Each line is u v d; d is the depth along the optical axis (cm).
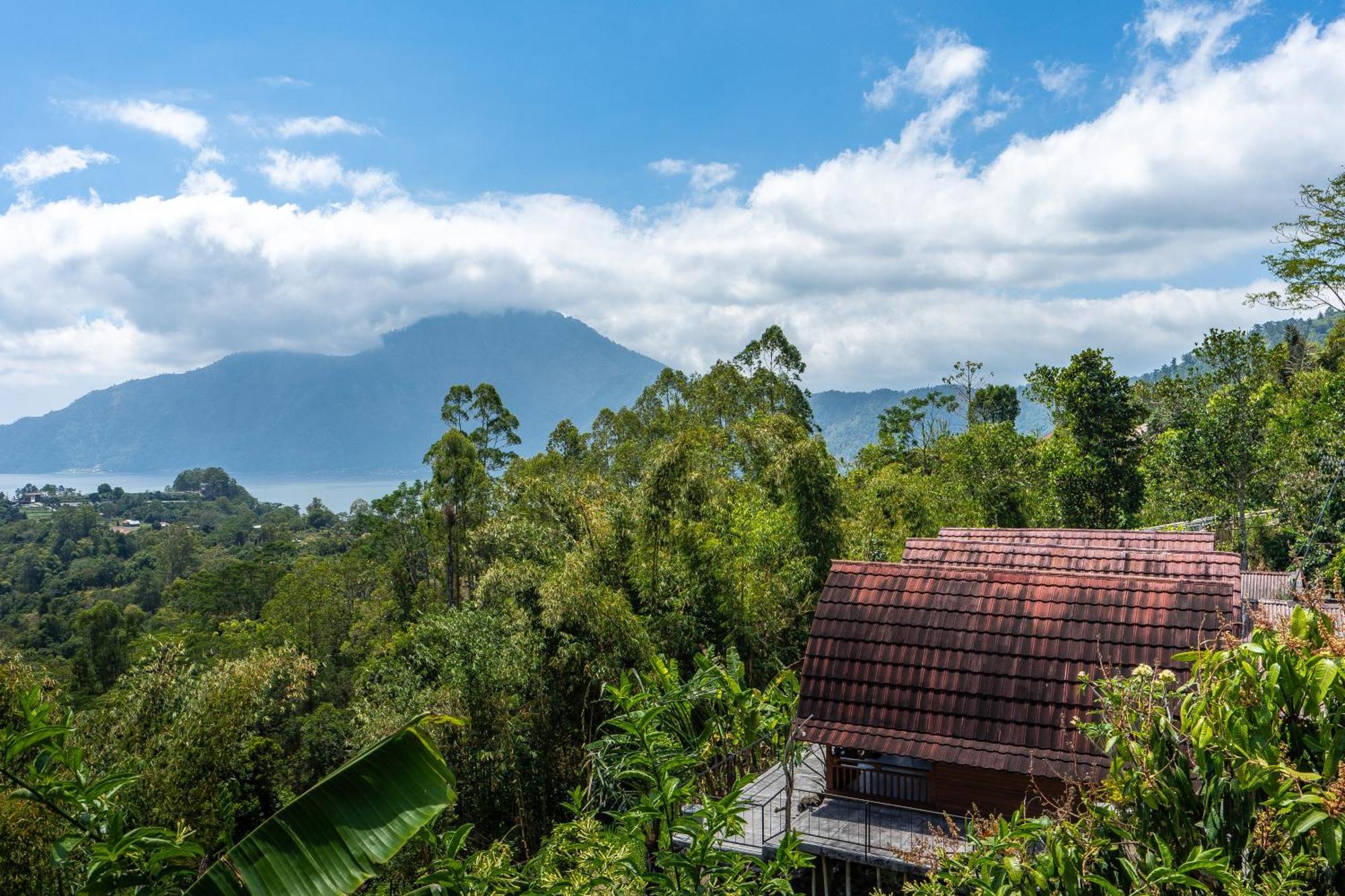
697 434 2620
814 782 1546
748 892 641
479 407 5031
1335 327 5634
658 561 2248
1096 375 4003
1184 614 1374
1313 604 501
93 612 4959
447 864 530
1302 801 426
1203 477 3419
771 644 2250
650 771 654
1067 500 4059
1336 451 3027
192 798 932
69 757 539
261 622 5191
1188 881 451
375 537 5397
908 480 3881
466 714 2025
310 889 403
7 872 645
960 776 1364
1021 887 523
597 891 572
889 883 1268
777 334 5697
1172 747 529
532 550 2544
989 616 1462
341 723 2458
